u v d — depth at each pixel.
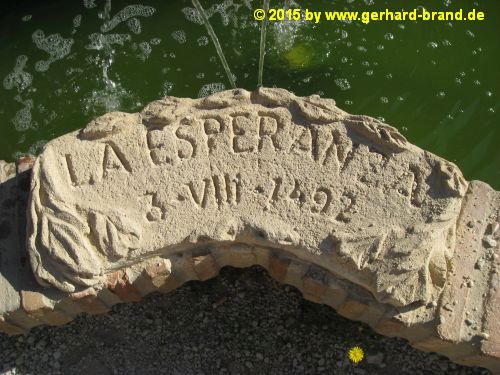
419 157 4.16
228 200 4.13
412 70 5.76
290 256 4.16
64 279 4.07
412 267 3.93
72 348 4.67
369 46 5.86
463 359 4.31
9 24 6.01
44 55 5.86
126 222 4.07
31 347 4.68
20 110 5.64
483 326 4.08
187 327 4.71
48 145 4.25
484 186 4.43
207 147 4.24
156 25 5.96
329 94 5.65
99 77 5.76
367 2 6.07
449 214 4.04
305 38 5.89
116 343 4.68
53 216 4.08
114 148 4.24
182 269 4.24
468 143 5.47
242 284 4.82
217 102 4.30
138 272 4.14
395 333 4.32
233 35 5.91
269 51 5.84
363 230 4.01
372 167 4.16
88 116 5.62
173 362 4.61
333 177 4.15
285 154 4.21
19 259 4.27
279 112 4.29
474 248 4.27
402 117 5.57
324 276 4.14
